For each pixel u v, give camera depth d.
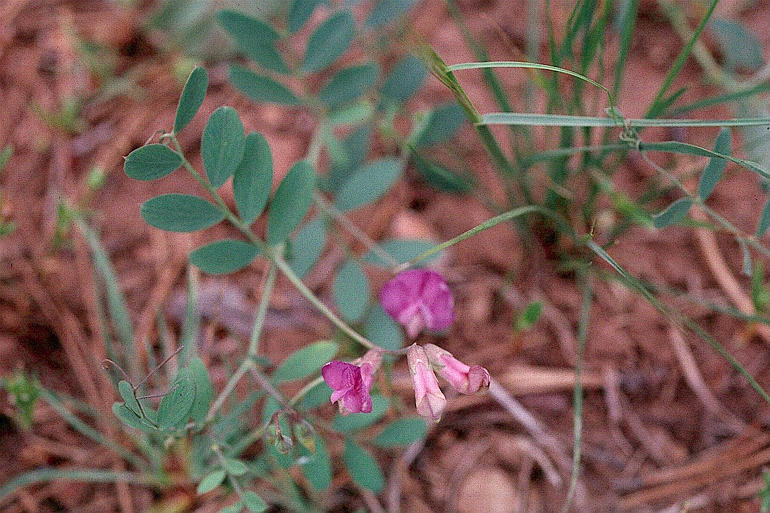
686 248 0.52
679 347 0.50
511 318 0.51
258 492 0.47
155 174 0.42
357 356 0.49
